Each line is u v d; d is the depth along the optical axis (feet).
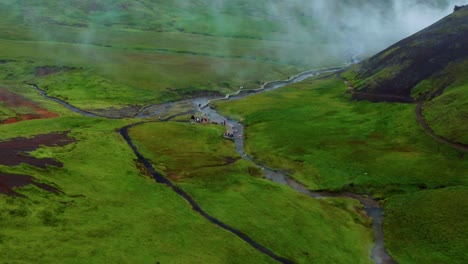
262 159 431.43
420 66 595.88
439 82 546.67
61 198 271.28
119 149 400.67
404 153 410.31
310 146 447.42
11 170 285.84
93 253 224.94
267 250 269.44
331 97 647.56
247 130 525.34
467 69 539.70
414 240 291.58
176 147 439.22
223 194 341.62
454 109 460.96
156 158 406.21
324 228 303.27
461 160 382.42
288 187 366.63
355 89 638.12
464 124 431.43
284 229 295.07
